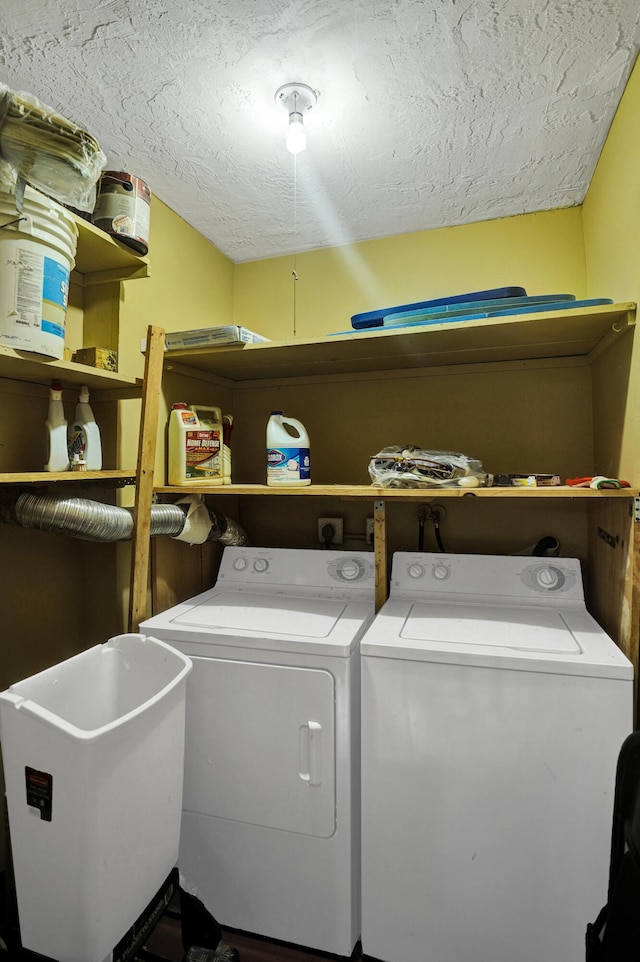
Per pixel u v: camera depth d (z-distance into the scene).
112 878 1.09
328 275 2.29
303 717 1.42
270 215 2.02
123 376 1.52
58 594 1.67
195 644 1.52
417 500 1.82
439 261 2.13
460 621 1.55
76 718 1.33
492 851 1.29
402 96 1.38
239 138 1.55
